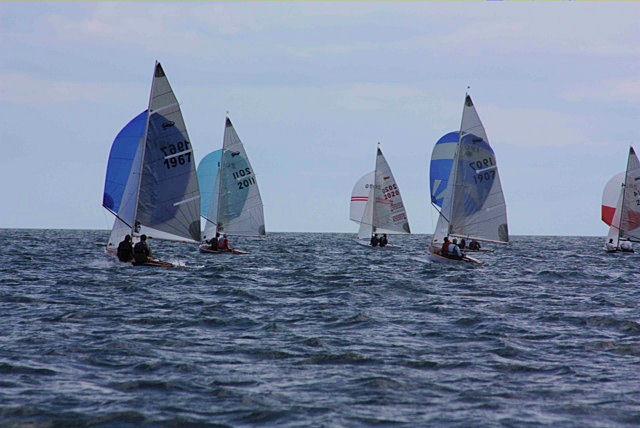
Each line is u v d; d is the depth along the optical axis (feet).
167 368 237.86
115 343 272.92
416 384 224.53
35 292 431.02
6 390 209.97
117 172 554.87
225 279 536.01
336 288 487.61
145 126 550.77
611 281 589.32
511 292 484.33
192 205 564.30
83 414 190.49
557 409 201.05
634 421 192.34
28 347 265.34
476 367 247.91
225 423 186.09
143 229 559.79
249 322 333.42
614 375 239.30
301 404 201.26
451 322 343.26
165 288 467.11
